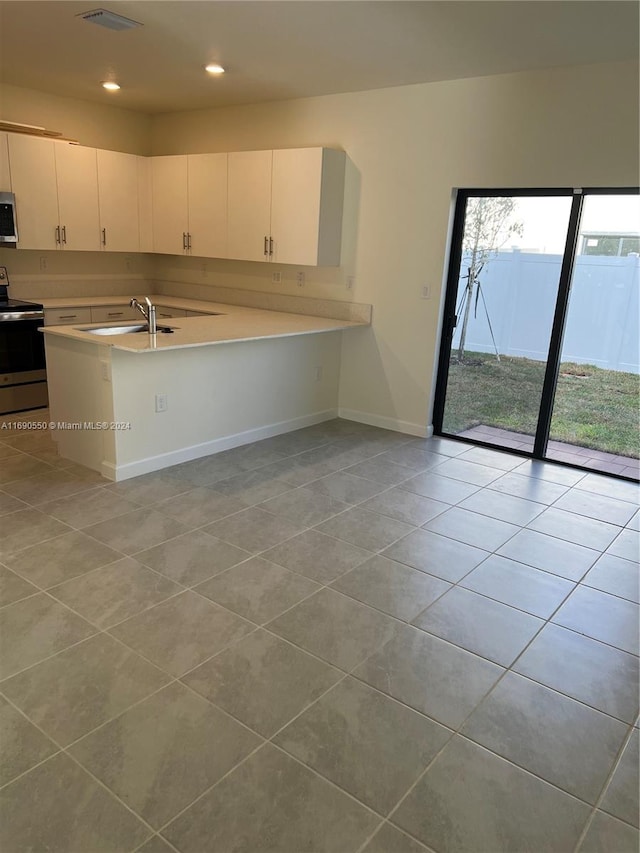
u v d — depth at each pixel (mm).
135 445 3867
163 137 6070
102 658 2205
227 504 3555
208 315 5461
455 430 4992
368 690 2119
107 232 5582
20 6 3168
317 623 2475
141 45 3779
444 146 4418
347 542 3166
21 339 4902
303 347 4969
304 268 5379
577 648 2414
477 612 2617
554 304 4328
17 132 4926
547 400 4480
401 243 4781
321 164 4680
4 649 2230
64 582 2672
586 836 1627
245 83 4625
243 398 4551
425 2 2885
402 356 4984
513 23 3094
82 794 1665
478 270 4598
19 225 4973
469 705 2078
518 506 3727
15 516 3277
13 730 1869
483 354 4707
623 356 4223
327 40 3523
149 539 3088
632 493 4000
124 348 3436
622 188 3867
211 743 1857
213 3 3039
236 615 2498
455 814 1667
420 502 3719
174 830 1577
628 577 2963
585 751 1910
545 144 4000
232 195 5238
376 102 4664
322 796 1698
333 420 5418
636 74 3611
